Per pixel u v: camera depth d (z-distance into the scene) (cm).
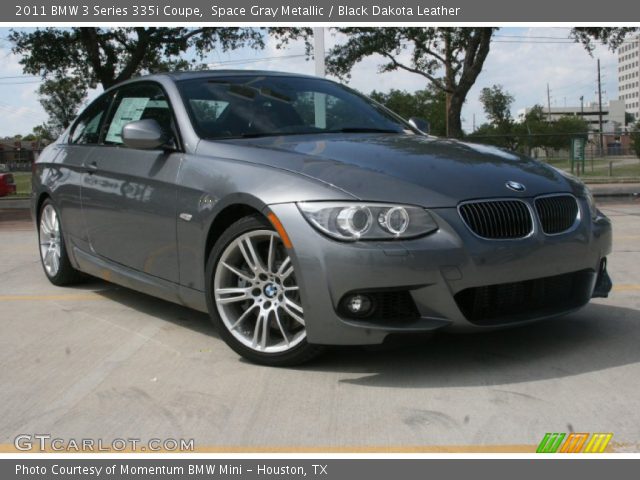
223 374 344
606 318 427
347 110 467
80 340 410
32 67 2128
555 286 352
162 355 377
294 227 322
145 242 425
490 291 328
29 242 864
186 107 422
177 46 2100
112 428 285
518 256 326
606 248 376
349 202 316
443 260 312
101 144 497
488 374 333
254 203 340
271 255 342
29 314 476
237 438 272
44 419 296
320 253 315
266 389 322
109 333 423
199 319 452
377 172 333
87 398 317
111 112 505
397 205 314
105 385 333
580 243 352
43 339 414
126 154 452
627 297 483
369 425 280
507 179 346
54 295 535
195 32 2125
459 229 317
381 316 319
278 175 342
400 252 308
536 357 355
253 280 353
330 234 314
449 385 320
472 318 327
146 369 355
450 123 2327
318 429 278
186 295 397
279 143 385
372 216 312
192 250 384
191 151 397
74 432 282
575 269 352
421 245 311
